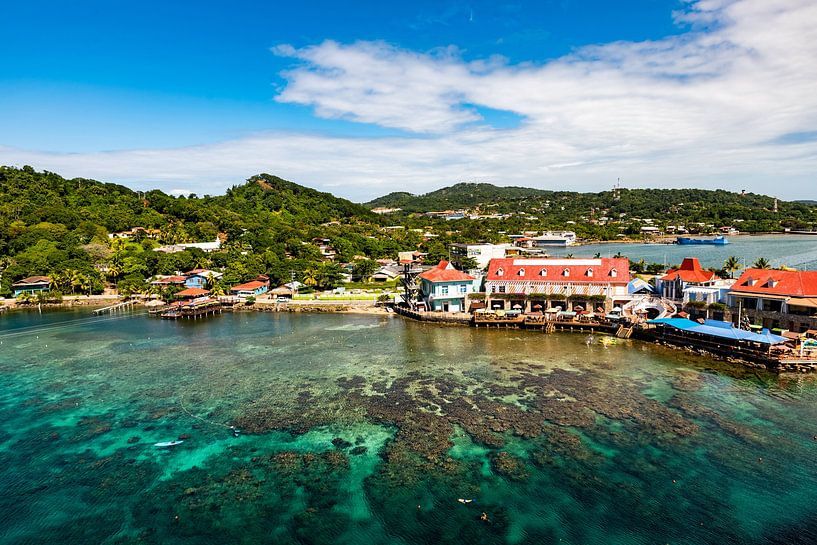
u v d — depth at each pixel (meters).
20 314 106.31
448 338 76.38
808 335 62.03
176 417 47.06
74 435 43.62
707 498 32.28
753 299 70.44
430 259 169.62
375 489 34.25
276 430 43.72
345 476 35.97
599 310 84.75
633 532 29.30
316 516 31.53
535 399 49.06
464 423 43.91
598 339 73.19
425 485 34.56
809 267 148.12
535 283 90.56
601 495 32.91
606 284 85.38
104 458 39.41
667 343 68.88
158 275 138.50
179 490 34.78
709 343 63.62
